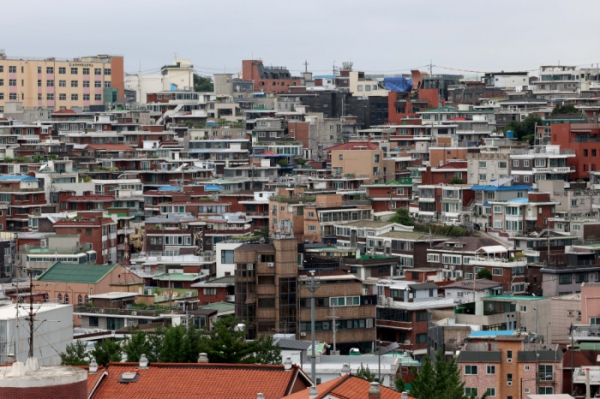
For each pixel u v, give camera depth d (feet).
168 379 397.60
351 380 381.19
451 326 652.89
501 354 578.66
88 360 516.32
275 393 386.73
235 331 542.98
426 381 503.61
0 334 528.22
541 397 521.24
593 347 609.83
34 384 293.84
